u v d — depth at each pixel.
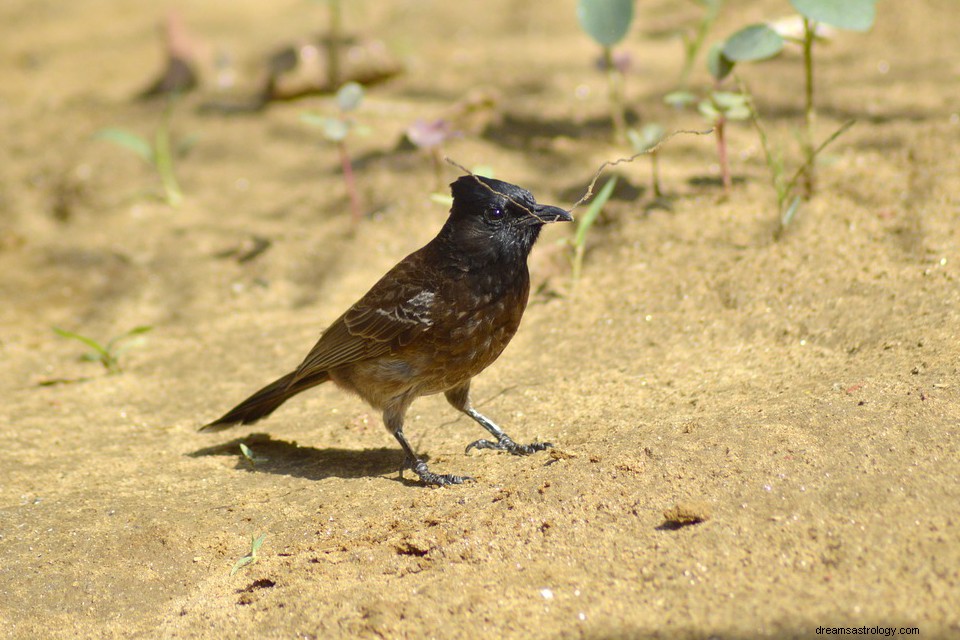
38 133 19.42
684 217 13.64
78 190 17.45
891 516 6.92
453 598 7.09
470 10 22.81
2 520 9.32
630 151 15.66
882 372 9.20
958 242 11.37
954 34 17.19
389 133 17.58
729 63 12.93
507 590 7.07
